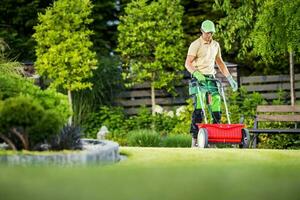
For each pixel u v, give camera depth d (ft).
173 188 18.03
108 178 19.85
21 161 25.46
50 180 19.35
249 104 66.90
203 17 79.36
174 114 70.54
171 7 71.67
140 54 72.28
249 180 19.99
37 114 27.17
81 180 19.45
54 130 27.73
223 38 65.05
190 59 47.14
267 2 59.16
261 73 79.05
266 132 53.06
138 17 71.92
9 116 26.61
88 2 70.28
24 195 16.83
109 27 81.71
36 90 31.83
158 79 71.72
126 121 69.72
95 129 69.87
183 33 74.08
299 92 71.00
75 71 67.87
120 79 73.46
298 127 63.82
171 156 28.53
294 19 57.36
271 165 24.68
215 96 46.37
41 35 69.41
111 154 27.66
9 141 27.30
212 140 42.78
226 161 26.84
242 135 43.09
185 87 73.61
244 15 63.93
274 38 59.26
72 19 69.36
